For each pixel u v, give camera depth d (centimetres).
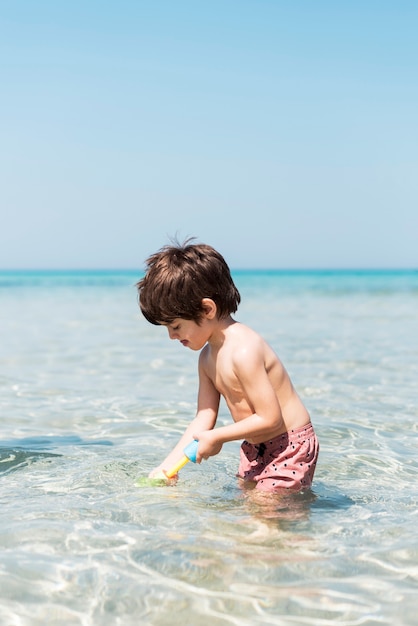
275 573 224
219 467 366
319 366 746
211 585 216
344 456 391
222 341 328
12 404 546
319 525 271
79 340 1043
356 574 225
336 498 312
